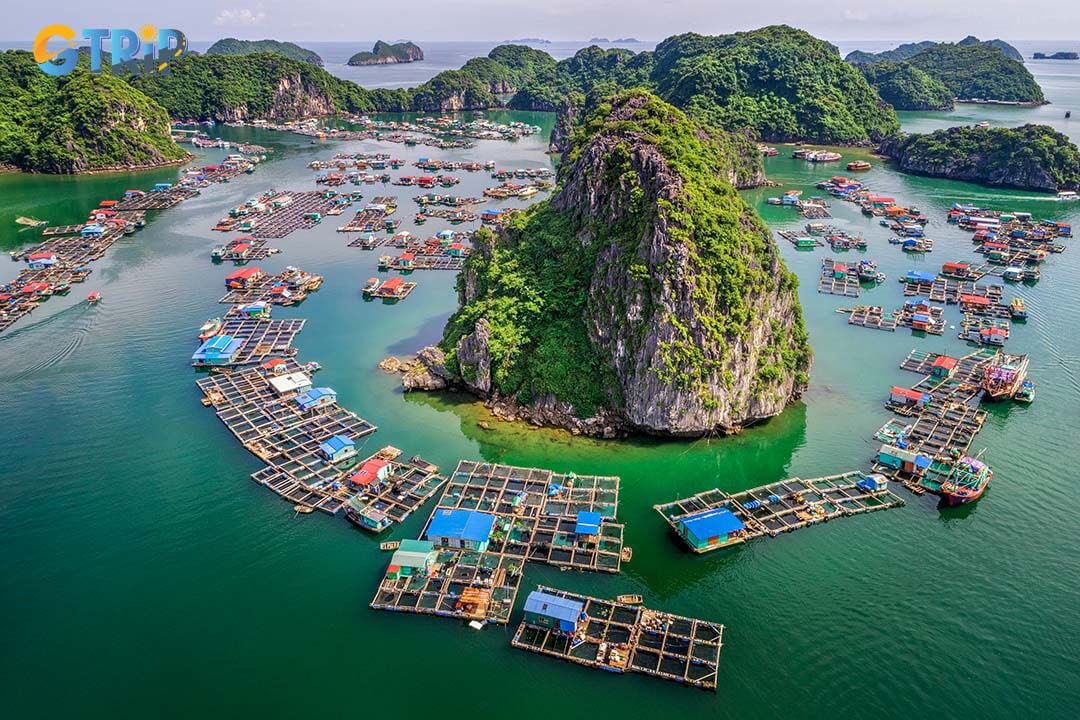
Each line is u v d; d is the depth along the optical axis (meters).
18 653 68.56
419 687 64.94
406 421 107.12
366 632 70.56
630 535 83.38
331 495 89.31
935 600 73.81
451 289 165.12
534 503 87.25
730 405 101.06
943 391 115.19
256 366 124.81
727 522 81.12
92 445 100.69
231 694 64.50
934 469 93.06
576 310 110.19
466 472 93.19
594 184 117.50
